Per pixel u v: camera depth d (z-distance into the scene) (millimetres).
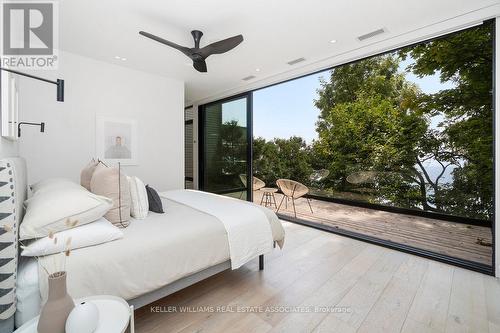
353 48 2998
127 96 3650
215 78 4156
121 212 1621
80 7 2139
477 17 2162
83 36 2688
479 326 1502
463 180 3658
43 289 1080
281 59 3324
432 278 2117
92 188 1699
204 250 1637
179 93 4238
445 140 3758
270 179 6016
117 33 2625
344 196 5184
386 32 2615
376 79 4555
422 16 2318
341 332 1457
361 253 2680
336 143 5215
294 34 2656
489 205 3471
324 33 2643
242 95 4801
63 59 3078
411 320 1563
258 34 2662
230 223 1856
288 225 3811
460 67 3488
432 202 4047
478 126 3412
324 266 2350
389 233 3486
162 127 4055
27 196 1923
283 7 2182
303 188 4469
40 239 1176
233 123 5004
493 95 2094
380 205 4684
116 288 1235
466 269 2289
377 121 4605
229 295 1850
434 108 3824
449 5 2141
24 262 1223
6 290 1022
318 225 3682
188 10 2217
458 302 1757
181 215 1958
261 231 2035
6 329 1029
